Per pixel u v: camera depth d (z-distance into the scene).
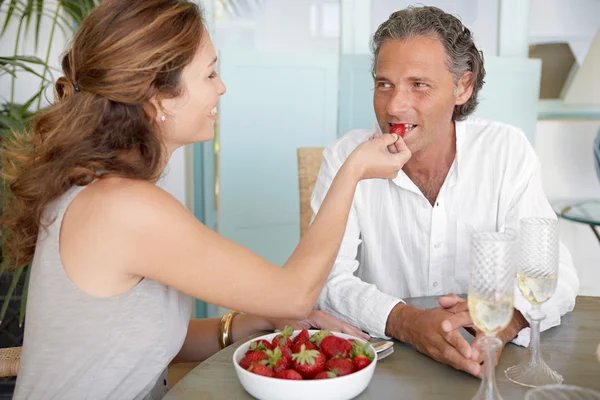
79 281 1.09
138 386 1.15
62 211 1.10
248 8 3.25
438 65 1.46
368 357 1.02
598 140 3.42
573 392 0.95
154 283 1.14
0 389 2.61
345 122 3.33
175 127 1.17
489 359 0.92
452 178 1.65
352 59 3.31
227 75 3.01
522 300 1.22
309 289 1.13
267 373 0.97
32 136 1.22
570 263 1.44
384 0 3.37
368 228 1.71
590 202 3.35
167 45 1.09
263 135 3.12
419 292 1.72
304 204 2.20
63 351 1.10
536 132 3.62
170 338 1.17
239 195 3.12
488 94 3.32
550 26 3.55
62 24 3.05
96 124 1.11
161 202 1.07
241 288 1.09
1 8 2.96
